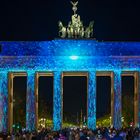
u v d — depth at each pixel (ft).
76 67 587.27
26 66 586.04
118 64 590.96
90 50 589.73
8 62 585.22
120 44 592.19
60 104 589.32
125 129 485.56
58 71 587.27
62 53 588.09
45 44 588.50
